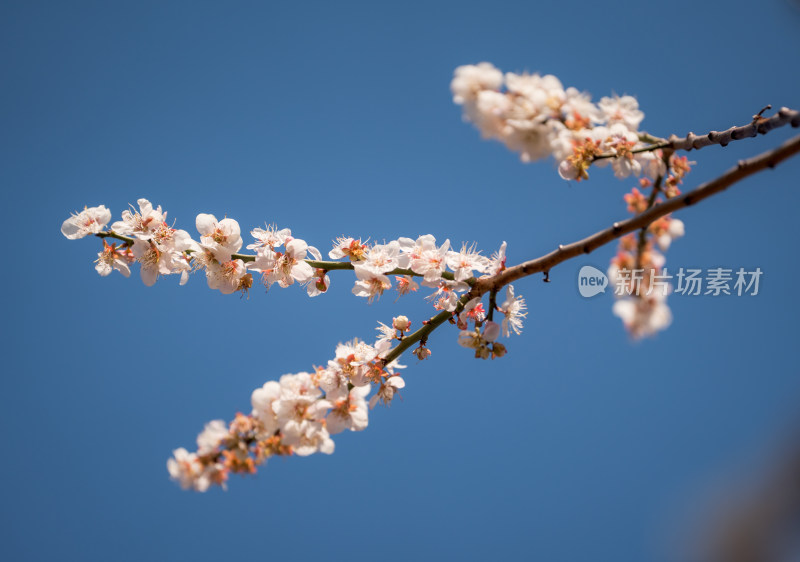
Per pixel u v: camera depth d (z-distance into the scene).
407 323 3.84
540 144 2.93
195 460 3.15
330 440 3.45
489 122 2.94
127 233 3.66
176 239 3.71
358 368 3.57
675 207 2.79
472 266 3.71
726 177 2.63
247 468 3.16
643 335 2.89
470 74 2.96
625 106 3.36
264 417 3.27
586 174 3.25
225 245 3.78
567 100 2.95
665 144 3.27
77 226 3.69
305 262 3.81
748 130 3.12
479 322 3.75
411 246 3.78
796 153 2.48
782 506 0.84
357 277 3.82
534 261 3.39
